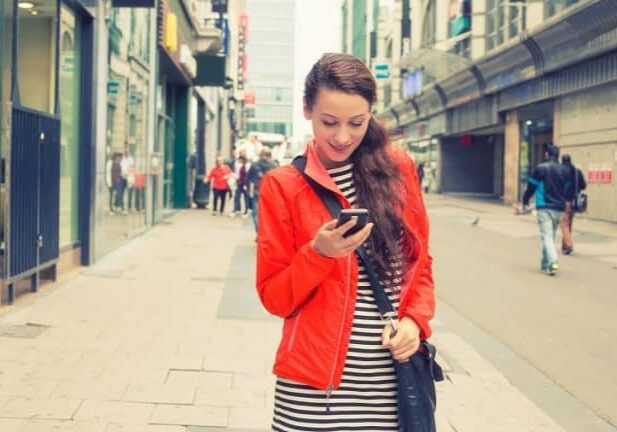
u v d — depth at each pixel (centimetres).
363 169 212
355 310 208
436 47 3756
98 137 991
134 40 1309
